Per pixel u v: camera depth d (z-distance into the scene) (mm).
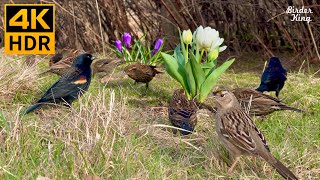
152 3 1989
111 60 1696
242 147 984
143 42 1999
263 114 1278
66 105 1323
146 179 936
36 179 910
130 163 972
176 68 1349
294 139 1159
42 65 1808
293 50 1986
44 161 968
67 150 995
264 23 1968
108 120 1059
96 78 1665
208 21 2002
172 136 1168
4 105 1320
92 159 966
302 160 1058
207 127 1228
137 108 1377
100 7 1981
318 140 1158
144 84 1594
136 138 1102
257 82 1676
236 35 2023
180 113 1188
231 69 1861
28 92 1433
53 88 1304
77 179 912
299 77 1660
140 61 1860
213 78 1343
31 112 1288
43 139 1070
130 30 1999
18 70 1475
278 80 1420
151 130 1147
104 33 2021
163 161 1043
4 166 936
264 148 977
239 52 2033
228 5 1983
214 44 1348
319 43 1910
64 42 2035
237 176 1007
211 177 1000
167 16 1977
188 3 1933
